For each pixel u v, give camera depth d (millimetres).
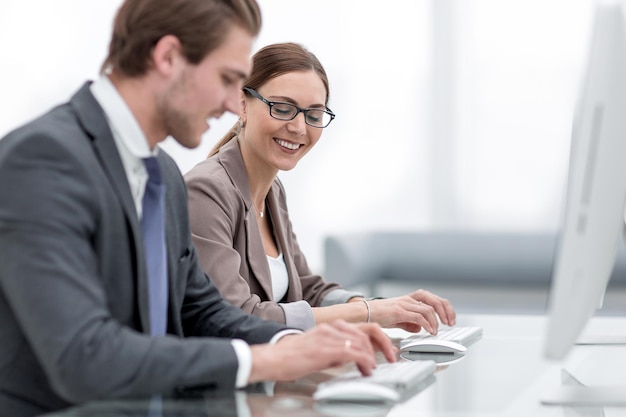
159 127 1739
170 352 1479
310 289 2973
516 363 1901
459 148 6598
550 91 6461
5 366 1590
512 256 6023
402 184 6684
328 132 6738
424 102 6637
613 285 5656
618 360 1954
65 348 1403
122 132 1692
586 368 1845
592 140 1367
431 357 1979
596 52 1361
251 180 2754
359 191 6723
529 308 5590
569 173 2033
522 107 6504
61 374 1413
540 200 6492
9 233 1441
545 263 5973
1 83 6219
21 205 1451
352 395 1455
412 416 1372
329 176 6746
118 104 1688
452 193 6621
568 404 1488
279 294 2771
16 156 1493
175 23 1643
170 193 1952
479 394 1561
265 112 2658
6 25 6242
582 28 6395
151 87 1682
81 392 1420
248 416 1343
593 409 1457
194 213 2484
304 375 1610
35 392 1591
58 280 1427
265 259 2643
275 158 2693
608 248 1570
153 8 1652
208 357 1495
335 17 6703
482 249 6070
